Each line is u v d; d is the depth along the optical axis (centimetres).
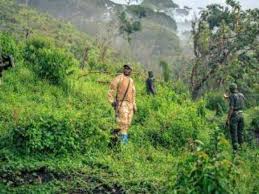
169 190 848
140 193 981
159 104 1727
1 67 1324
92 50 5334
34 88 1716
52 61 1827
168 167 1142
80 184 984
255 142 1636
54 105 1567
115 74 2523
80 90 1844
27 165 1017
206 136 1437
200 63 4084
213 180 741
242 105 1478
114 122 1412
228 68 4019
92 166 1085
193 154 787
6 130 1160
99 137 1185
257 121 1806
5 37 1967
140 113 1551
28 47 1981
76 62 2705
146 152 1260
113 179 1021
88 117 1215
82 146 1146
